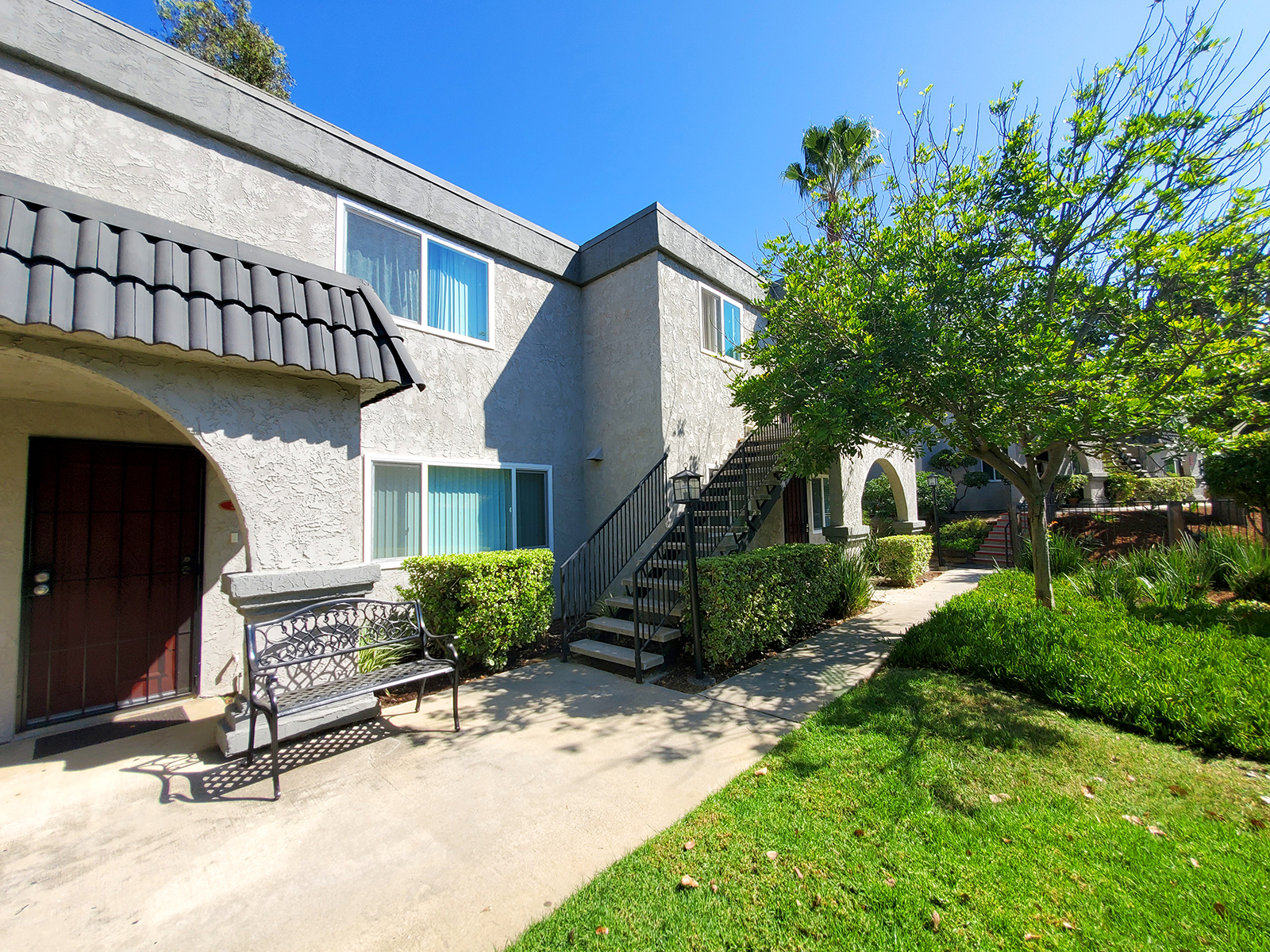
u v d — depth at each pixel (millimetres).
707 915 2283
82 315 2988
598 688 5473
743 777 3441
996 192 5941
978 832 2779
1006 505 20219
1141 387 5344
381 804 3299
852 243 6723
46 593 4680
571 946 2152
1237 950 2016
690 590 5699
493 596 5891
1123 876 2432
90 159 4938
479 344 7797
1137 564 8273
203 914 2410
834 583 7949
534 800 3297
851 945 2098
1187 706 3854
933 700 4602
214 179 5652
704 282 9453
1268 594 7176
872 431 6531
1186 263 5113
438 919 2340
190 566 5480
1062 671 4570
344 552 4410
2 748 4215
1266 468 7777
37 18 4707
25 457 4621
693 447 8781
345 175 6574
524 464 8266
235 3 16203
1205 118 5074
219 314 3609
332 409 4410
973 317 5922
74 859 2811
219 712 4984
